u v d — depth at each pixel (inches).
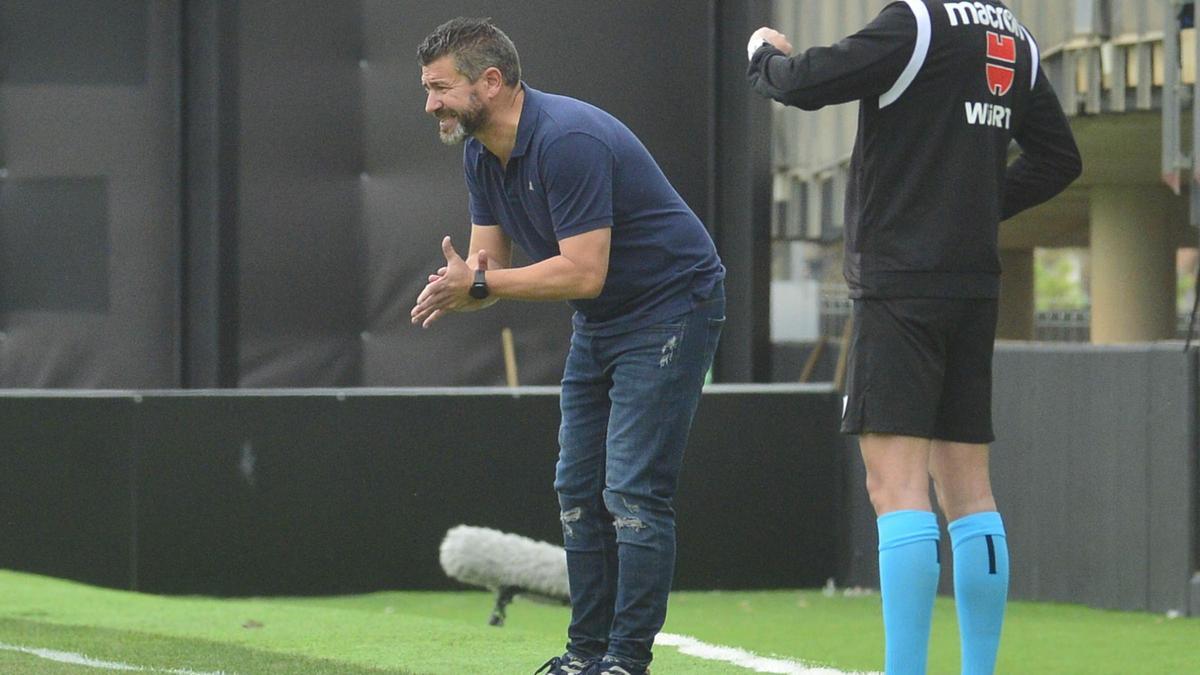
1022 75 444.1
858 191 432.8
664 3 1176.8
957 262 424.2
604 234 451.2
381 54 1172.5
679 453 472.7
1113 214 1749.5
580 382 488.1
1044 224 2130.9
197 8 1153.4
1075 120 1300.4
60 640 647.1
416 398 1066.1
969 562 441.1
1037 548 1003.3
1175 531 936.9
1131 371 955.3
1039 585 1001.5
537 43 1171.3
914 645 428.1
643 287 463.8
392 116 1174.3
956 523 446.6
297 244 1165.7
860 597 1053.8
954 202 423.2
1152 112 1234.0
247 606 827.4
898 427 425.4
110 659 584.7
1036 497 1003.3
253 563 1052.5
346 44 1168.8
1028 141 470.0
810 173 1464.1
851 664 770.8
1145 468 949.2
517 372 1181.7
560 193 450.9
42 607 824.3
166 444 1044.5
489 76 453.1
